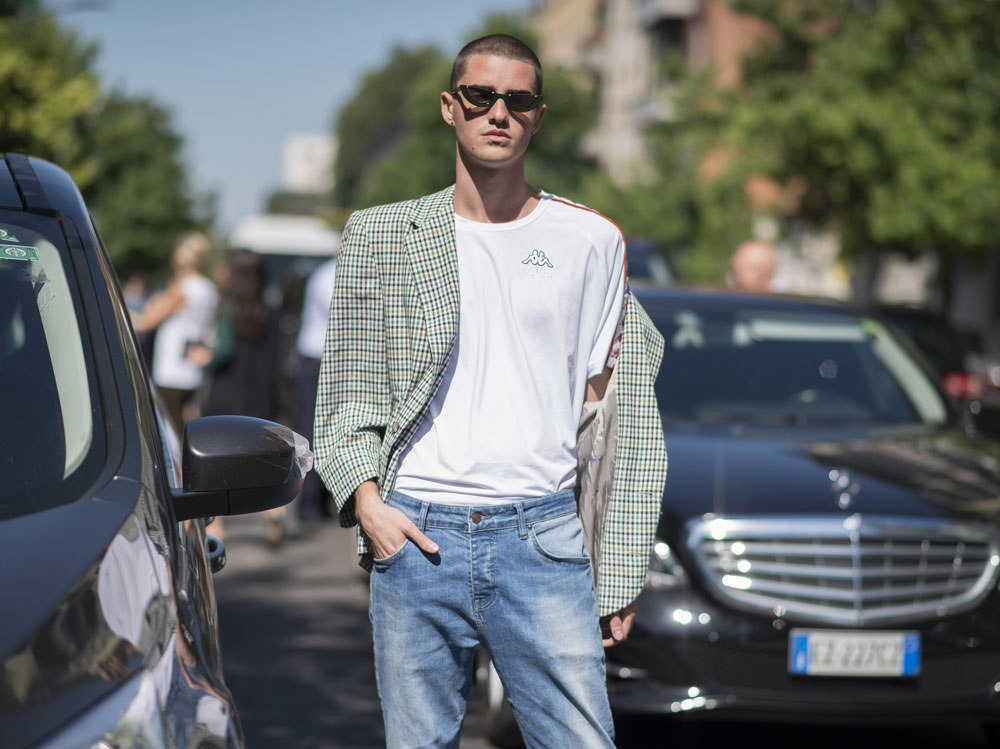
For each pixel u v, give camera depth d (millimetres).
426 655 3223
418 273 3180
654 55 57000
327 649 7234
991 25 25547
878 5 26859
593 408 3322
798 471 5551
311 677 6645
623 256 3309
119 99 56906
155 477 2592
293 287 17688
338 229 35594
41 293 2848
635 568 3326
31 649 2068
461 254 3189
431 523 3174
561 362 3199
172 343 10500
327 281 11062
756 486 5402
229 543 10578
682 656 5141
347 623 7883
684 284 7367
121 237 56000
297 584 9016
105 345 2805
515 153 3168
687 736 5863
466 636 3229
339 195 131000
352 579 9234
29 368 2701
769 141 27531
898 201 25453
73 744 1977
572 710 3195
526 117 3170
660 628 5152
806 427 6250
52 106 19281
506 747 5523
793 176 27203
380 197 61625
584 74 58500
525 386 3174
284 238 33094
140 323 10617
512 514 3164
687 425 6117
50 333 2777
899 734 6016
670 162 36500
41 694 2023
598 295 3254
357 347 3250
